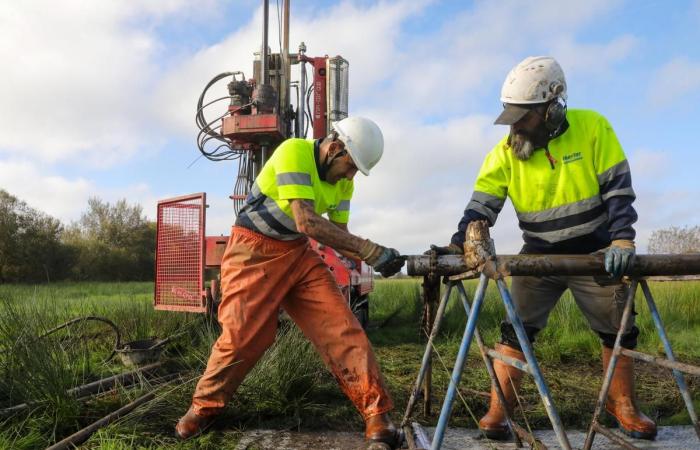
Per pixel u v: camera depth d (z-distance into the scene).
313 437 3.01
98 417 3.20
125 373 4.07
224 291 3.02
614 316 2.95
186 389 3.44
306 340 4.15
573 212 2.89
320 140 3.02
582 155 2.82
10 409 3.02
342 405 3.52
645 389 4.23
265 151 6.66
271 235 2.96
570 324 6.62
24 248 24.80
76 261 27.78
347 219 3.35
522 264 2.31
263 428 3.16
